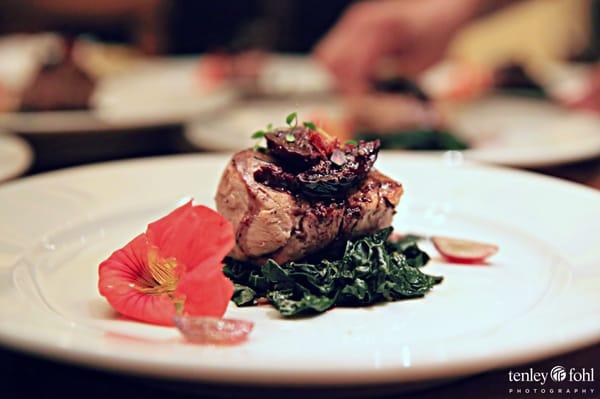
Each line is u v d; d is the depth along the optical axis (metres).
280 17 1.37
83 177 0.51
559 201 0.48
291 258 0.40
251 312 0.37
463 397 0.34
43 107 0.76
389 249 0.42
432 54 0.87
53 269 0.42
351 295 0.38
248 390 0.30
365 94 0.75
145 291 0.36
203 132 0.68
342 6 1.37
